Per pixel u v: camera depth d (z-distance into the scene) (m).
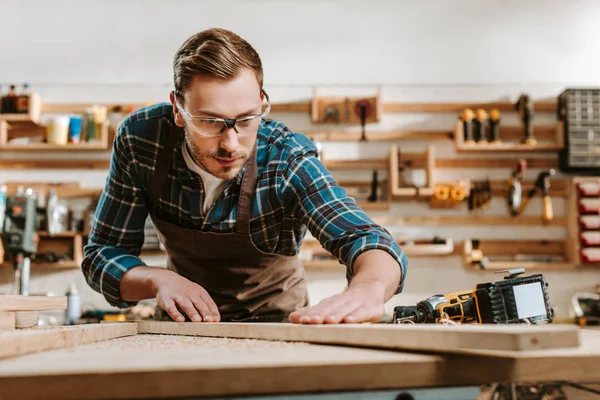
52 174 3.97
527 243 4.05
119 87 4.04
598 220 3.95
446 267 4.01
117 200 1.73
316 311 1.01
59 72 4.03
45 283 3.88
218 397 0.63
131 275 1.60
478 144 3.89
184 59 1.32
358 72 4.12
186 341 1.06
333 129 4.05
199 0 4.12
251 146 1.39
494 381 0.69
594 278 4.04
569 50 4.22
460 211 4.05
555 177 4.11
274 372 0.65
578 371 0.70
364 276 1.19
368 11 4.17
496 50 4.19
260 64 1.39
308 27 4.14
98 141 3.84
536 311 1.12
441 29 4.18
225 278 1.80
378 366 0.67
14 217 3.41
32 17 4.06
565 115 3.98
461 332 0.69
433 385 0.68
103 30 4.08
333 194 1.50
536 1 4.24
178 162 1.62
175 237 1.75
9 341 0.75
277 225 1.70
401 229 4.02
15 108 3.81
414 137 4.01
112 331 1.23
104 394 0.62
